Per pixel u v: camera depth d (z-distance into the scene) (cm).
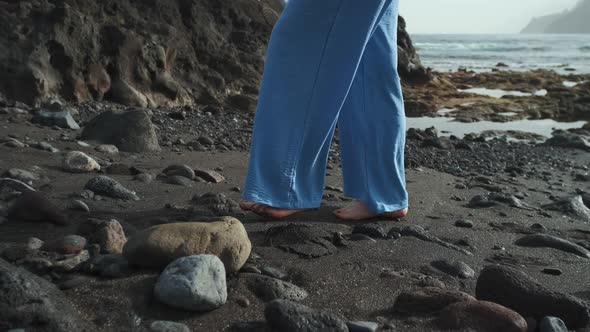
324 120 272
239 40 1149
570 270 243
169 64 981
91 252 198
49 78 787
